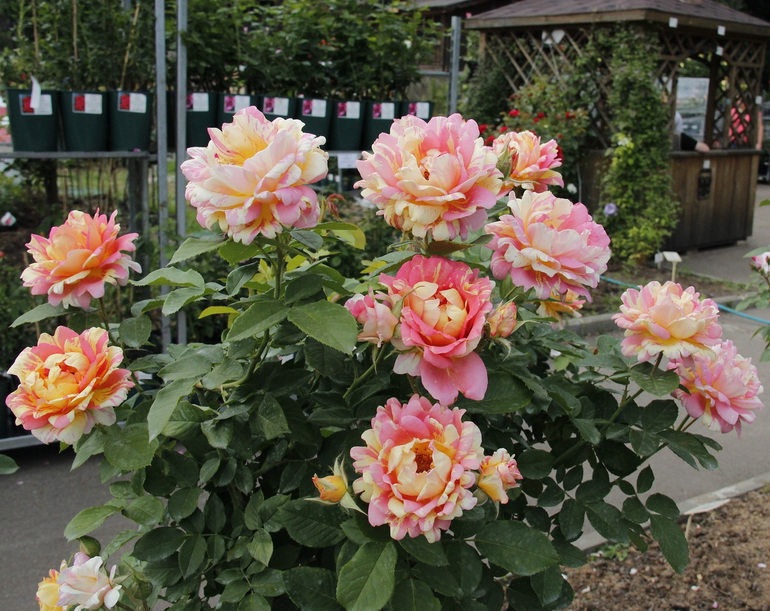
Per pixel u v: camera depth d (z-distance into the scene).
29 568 3.40
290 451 1.54
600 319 6.72
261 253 1.42
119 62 4.82
